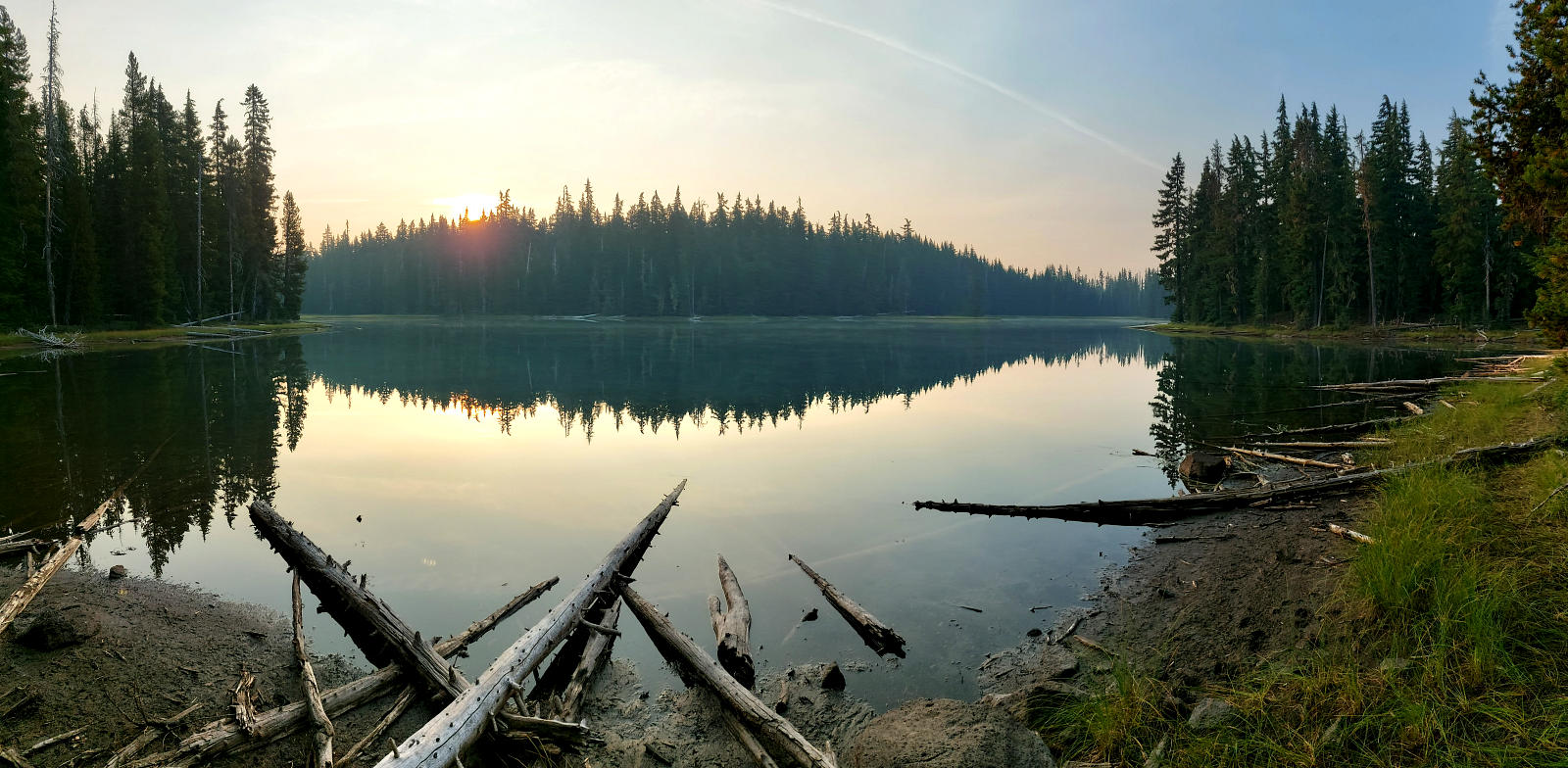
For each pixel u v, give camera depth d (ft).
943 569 27.25
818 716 17.47
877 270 529.45
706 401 78.69
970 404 76.79
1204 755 14.08
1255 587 23.07
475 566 27.12
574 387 90.38
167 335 160.04
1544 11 46.57
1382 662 16.16
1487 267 161.79
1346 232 182.29
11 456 44.27
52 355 114.83
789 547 29.91
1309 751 13.71
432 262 443.32
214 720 16.34
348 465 44.80
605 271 426.51
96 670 17.89
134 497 36.09
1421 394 70.90
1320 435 52.08
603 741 16.42
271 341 171.42
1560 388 42.19
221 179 203.10
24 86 131.44
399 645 18.76
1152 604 23.26
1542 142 47.11
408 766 12.93
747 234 474.08
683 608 23.63
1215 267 229.86
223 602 23.20
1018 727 14.65
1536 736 12.90
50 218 135.44
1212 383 92.43
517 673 17.04
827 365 125.90
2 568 25.03
